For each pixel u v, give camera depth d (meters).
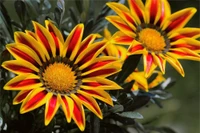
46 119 0.46
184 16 0.54
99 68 0.49
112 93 0.54
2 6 0.55
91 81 0.49
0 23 0.53
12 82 0.47
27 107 0.46
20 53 0.48
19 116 0.53
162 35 0.54
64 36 0.57
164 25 0.54
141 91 0.58
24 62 0.48
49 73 0.49
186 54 0.51
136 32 0.53
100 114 0.48
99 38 0.57
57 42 0.50
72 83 0.49
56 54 0.50
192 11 0.54
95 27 0.58
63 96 0.48
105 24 0.58
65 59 0.50
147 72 0.50
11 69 0.47
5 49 0.51
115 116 0.54
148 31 0.53
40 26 0.49
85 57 0.50
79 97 0.48
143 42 0.52
